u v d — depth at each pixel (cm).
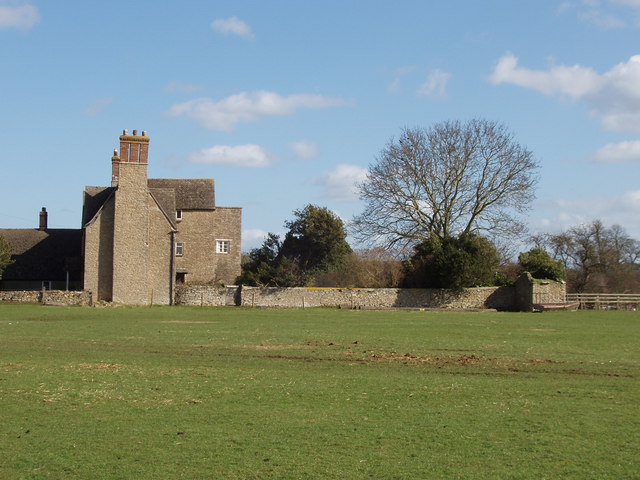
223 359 2258
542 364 2203
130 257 5716
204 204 6888
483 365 2173
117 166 6669
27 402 1573
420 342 2831
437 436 1313
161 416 1458
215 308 5475
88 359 2219
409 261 6244
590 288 7594
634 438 1298
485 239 6281
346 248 8231
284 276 6234
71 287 6394
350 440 1288
